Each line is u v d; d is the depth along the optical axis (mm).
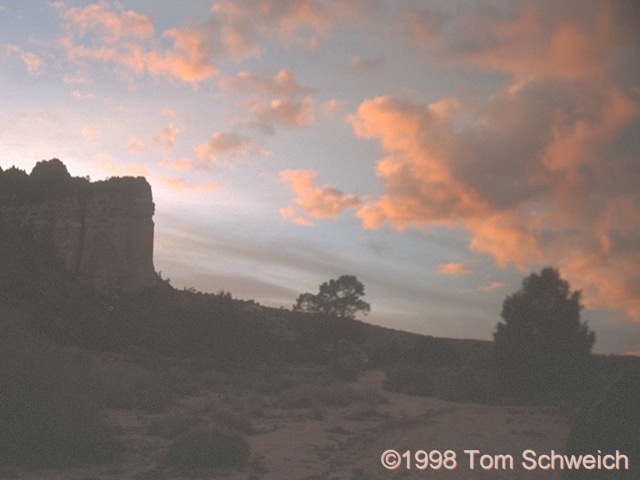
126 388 29906
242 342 56188
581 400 35125
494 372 47312
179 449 15250
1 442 14141
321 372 59938
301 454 17578
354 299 84688
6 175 75812
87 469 14102
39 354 16766
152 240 75438
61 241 69125
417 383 47125
